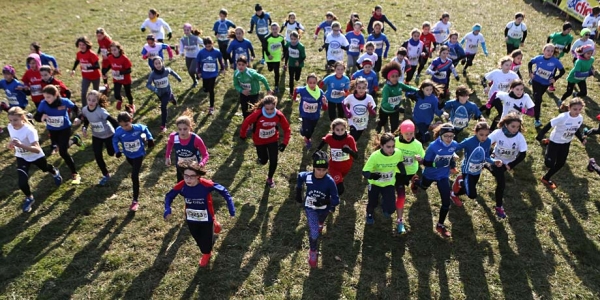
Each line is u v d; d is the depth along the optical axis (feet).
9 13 59.98
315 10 61.93
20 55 46.24
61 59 45.47
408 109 36.01
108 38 39.34
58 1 66.08
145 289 19.66
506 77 30.55
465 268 20.77
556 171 25.76
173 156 29.55
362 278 20.21
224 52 43.86
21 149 23.58
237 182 26.94
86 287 19.72
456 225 23.40
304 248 21.88
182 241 22.36
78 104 36.99
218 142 31.27
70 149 30.25
